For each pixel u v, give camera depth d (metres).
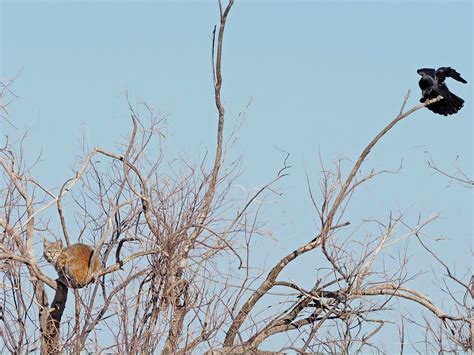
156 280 35.59
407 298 40.75
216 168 39.31
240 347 38.28
